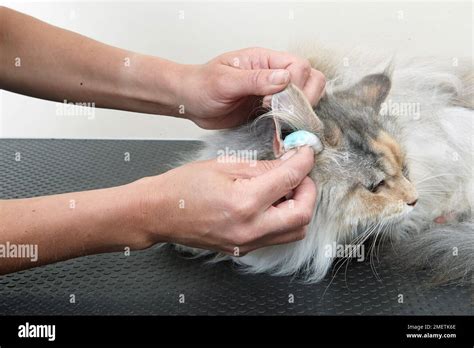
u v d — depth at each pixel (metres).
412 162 1.28
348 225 1.14
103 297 0.99
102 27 1.93
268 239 0.94
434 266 1.09
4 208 0.90
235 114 1.18
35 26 1.21
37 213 0.90
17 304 0.97
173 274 1.08
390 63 1.40
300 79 1.09
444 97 1.45
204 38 1.91
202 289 1.03
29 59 1.20
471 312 0.94
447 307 0.96
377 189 1.14
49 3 1.91
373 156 1.12
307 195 0.95
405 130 1.29
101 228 0.91
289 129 1.06
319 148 1.04
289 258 1.12
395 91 1.39
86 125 2.07
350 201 1.12
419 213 1.26
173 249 1.17
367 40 1.79
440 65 1.52
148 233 0.94
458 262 1.07
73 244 0.92
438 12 1.78
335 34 1.83
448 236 1.14
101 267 1.09
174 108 1.21
